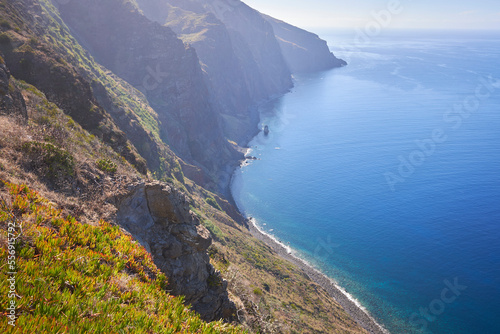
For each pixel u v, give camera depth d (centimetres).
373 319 6191
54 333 636
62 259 885
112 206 1450
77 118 3012
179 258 1634
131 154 3241
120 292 912
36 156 1395
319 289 6325
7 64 2833
